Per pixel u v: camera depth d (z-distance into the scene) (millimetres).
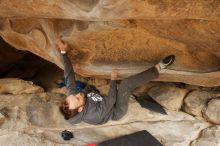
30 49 4504
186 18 3039
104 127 5121
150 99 5508
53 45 4133
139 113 5258
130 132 5043
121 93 3928
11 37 4355
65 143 4820
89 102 3838
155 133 5031
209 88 5332
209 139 4867
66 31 3947
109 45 4102
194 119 5234
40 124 4973
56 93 5441
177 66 4293
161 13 2859
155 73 3973
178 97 5320
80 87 5215
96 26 3760
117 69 4355
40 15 3539
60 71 6141
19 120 4949
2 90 5199
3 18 4105
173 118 5238
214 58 4117
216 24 3184
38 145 4719
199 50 3994
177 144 4879
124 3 2748
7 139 4746
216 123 5066
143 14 2908
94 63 4363
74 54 4238
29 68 6254
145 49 4117
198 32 3436
